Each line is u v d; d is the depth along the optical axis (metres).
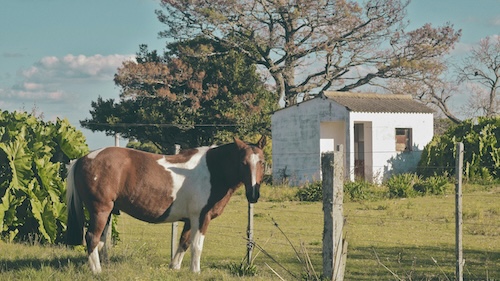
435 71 62.81
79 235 11.54
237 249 17.56
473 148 37.34
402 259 15.97
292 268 14.69
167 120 56.28
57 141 17.31
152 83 55.97
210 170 11.77
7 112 17.78
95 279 10.59
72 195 11.55
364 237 19.69
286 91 65.12
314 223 23.36
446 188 33.19
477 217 24.31
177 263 12.09
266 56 63.12
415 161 43.44
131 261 12.79
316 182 33.50
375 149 42.28
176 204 11.72
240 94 57.59
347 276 13.74
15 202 15.84
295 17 58.75
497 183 36.03
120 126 57.31
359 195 31.12
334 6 59.66
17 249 14.04
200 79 56.19
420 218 24.12
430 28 61.91
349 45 63.69
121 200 11.48
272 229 21.73
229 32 61.16
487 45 70.62
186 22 60.53
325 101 42.66
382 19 61.44
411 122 43.66
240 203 30.73
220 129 56.09
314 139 43.50
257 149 11.52
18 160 16.08
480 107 73.94
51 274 10.73
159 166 11.64
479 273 14.24
